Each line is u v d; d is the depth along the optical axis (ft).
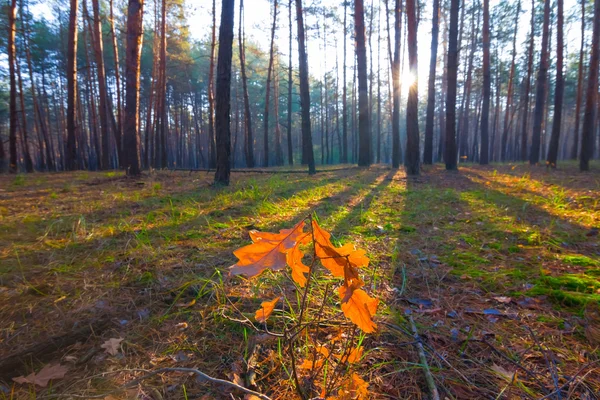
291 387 4.71
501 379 4.95
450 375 5.05
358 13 52.39
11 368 5.17
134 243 10.86
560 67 45.50
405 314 6.84
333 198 20.71
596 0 37.50
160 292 7.60
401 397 4.62
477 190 24.39
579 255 9.96
